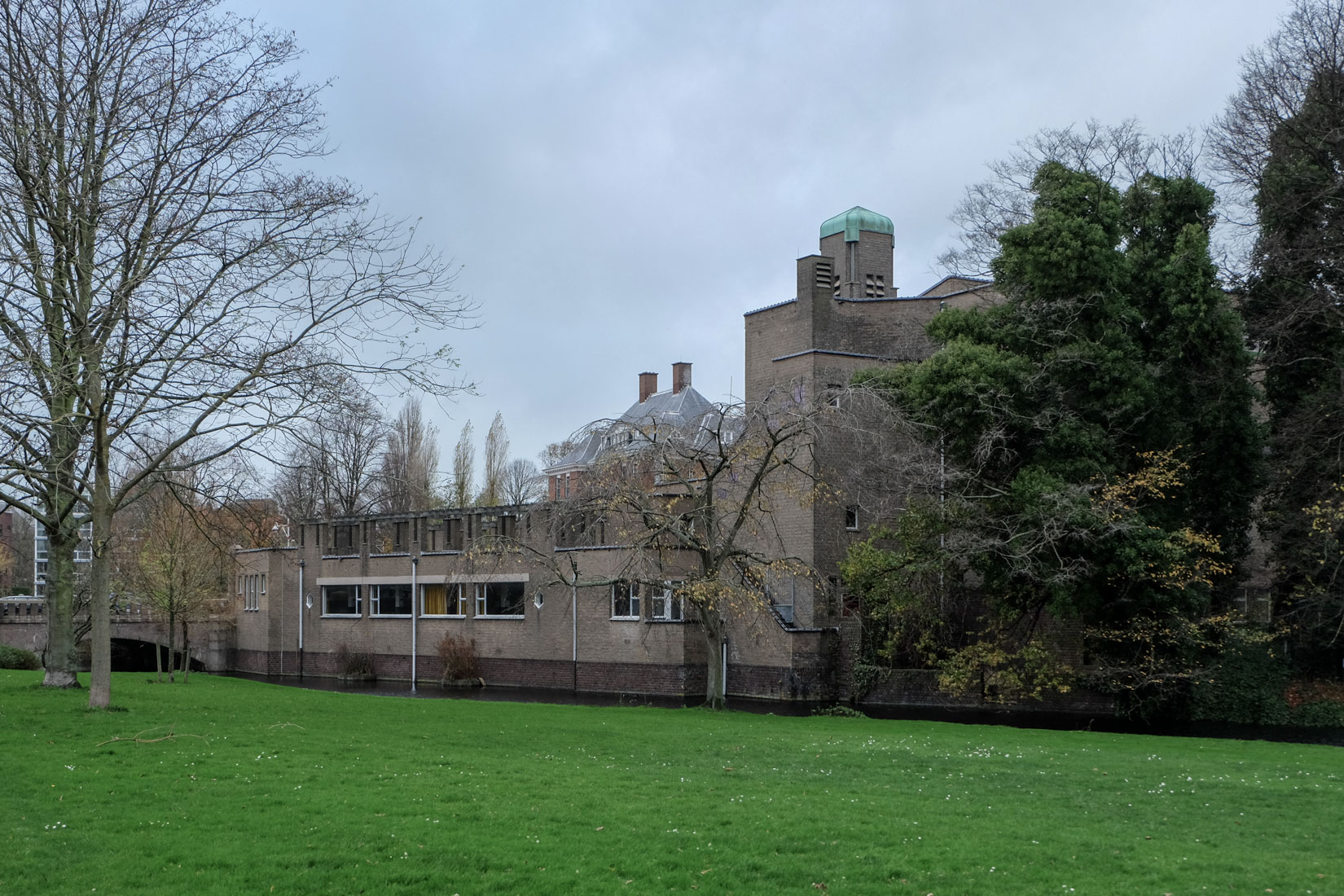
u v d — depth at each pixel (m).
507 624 53.16
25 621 59.91
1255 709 39.28
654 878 12.12
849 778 19.08
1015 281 38.94
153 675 49.41
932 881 12.25
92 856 12.43
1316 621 39.19
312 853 12.67
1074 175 38.12
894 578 39.94
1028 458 38.19
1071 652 41.41
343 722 24.69
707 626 34.31
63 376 21.11
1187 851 13.87
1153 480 35.75
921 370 37.75
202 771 17.22
